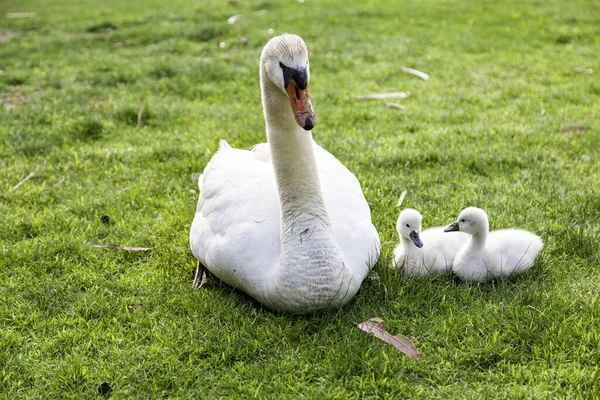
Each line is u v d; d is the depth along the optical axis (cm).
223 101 982
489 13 1432
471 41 1212
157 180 720
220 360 434
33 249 576
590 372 404
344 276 450
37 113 911
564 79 1004
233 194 509
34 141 814
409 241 519
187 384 417
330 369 416
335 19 1405
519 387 395
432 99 944
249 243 470
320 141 803
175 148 791
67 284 530
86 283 532
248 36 1291
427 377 413
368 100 959
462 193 650
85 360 439
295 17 1438
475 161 715
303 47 428
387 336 440
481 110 901
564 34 1227
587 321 444
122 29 1436
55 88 1050
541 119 841
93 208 659
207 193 538
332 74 1079
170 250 578
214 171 557
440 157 730
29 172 742
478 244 506
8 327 476
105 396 411
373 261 496
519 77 1028
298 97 418
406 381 409
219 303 485
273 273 454
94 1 1988
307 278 439
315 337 441
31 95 1022
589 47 1161
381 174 705
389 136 815
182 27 1386
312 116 412
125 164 762
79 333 463
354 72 1084
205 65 1105
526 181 676
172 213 649
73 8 1839
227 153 582
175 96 1002
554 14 1395
